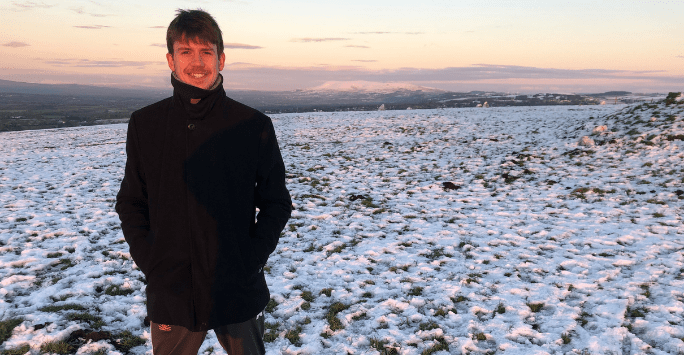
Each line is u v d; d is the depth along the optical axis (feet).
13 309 12.19
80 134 72.84
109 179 33.19
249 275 5.11
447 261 17.42
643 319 12.17
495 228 21.66
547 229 21.31
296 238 20.44
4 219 21.89
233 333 5.28
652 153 37.22
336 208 25.91
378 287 14.98
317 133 65.26
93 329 11.29
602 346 10.90
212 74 4.72
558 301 13.60
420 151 47.47
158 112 4.85
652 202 25.04
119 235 20.02
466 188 30.96
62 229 20.42
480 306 13.35
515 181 32.53
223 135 4.81
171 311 4.84
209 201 4.75
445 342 11.35
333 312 13.08
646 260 16.76
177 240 4.78
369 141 56.08
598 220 22.30
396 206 26.40
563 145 45.85
